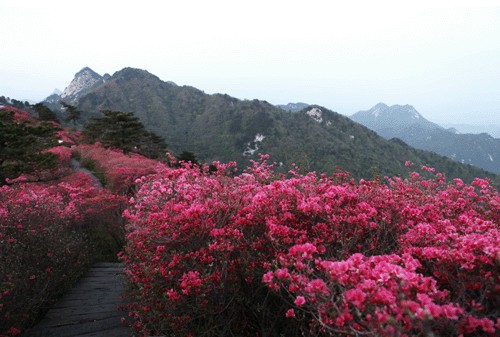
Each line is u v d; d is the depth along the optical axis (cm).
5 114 1370
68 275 627
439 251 234
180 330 330
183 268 345
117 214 1014
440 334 186
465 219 318
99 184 1730
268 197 380
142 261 472
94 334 443
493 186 478
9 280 449
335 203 360
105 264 815
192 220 356
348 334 184
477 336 196
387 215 335
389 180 580
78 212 955
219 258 322
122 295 519
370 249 312
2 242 552
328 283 221
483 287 221
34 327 465
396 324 151
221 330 334
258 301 343
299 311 286
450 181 517
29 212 757
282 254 258
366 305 172
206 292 308
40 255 588
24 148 1291
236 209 396
